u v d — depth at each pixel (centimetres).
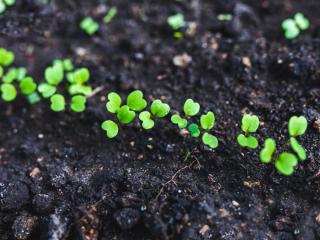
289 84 38
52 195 34
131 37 45
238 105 37
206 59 41
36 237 32
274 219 31
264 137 34
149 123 32
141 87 40
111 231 31
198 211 30
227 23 44
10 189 34
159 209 31
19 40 45
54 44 45
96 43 45
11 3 42
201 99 38
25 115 41
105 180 34
